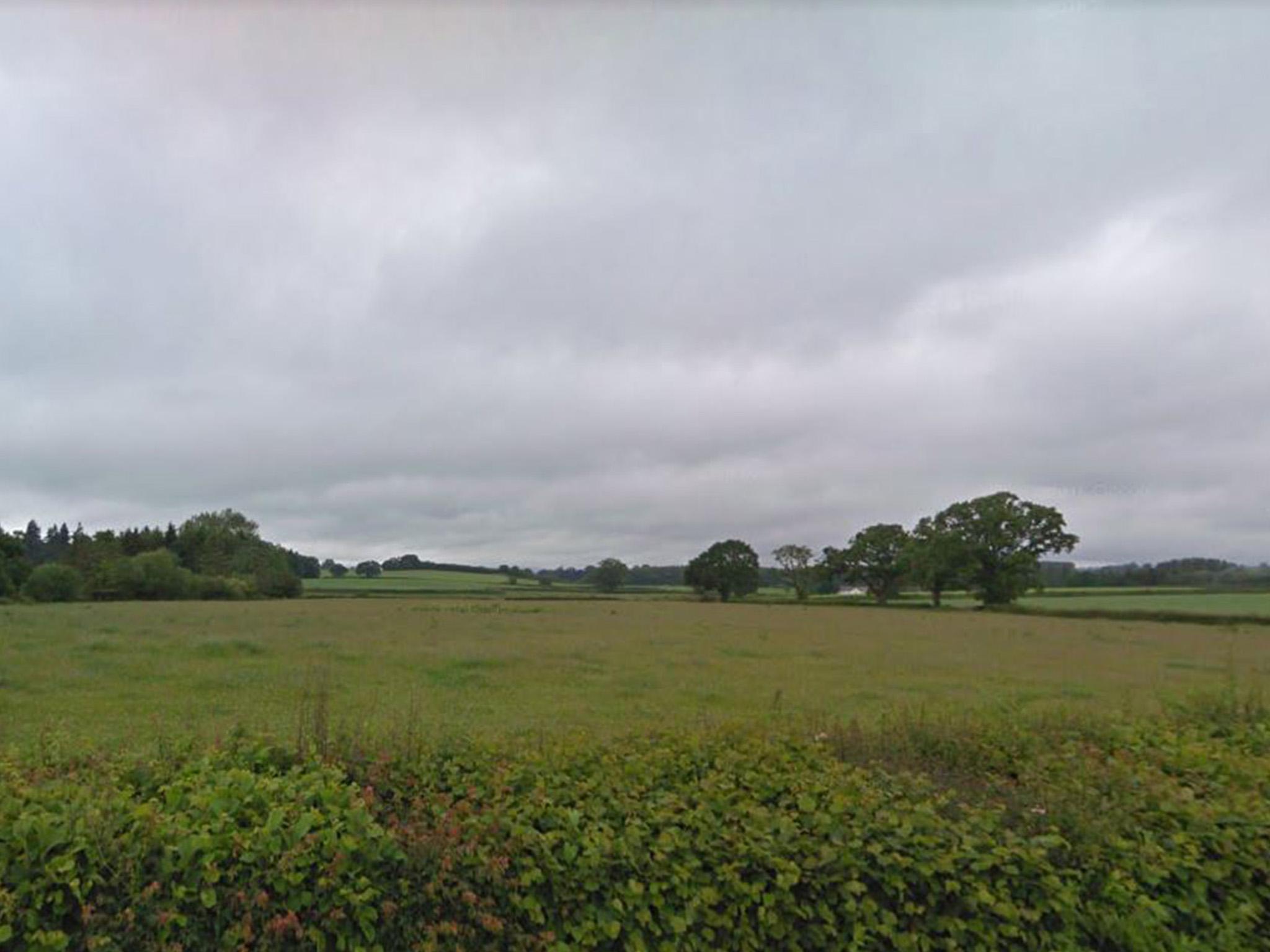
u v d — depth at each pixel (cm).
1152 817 308
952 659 2359
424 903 261
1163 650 2848
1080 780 344
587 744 383
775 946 268
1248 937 281
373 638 2461
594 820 288
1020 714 538
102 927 243
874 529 7400
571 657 2098
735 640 2855
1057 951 268
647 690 1545
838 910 270
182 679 1501
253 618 3312
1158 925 271
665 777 344
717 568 8219
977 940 267
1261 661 2441
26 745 521
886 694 1536
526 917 265
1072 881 277
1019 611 5719
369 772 338
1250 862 287
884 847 275
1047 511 5888
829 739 448
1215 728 483
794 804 312
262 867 254
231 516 8562
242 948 247
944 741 450
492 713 1213
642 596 8512
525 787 319
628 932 262
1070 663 2284
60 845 251
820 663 2166
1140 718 519
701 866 273
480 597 7150
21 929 240
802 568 8506
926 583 6369
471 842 268
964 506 6141
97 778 311
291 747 381
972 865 270
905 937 264
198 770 329
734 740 407
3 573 5294
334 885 252
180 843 254
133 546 7712
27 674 1524
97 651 1889
